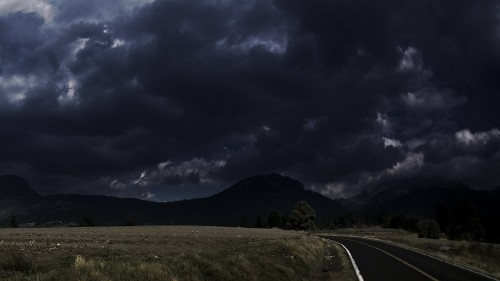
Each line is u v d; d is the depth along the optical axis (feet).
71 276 33.53
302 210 446.19
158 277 38.73
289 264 72.54
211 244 113.70
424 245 176.35
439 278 63.72
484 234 407.64
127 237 151.64
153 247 98.07
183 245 108.68
